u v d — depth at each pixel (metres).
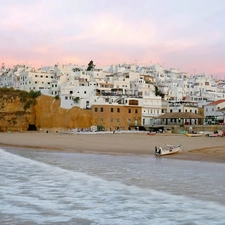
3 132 117.12
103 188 21.56
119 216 15.27
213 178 25.50
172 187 21.86
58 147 61.12
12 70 176.62
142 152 51.53
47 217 14.97
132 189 21.25
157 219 14.87
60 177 26.06
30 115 124.44
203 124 115.69
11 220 14.45
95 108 115.75
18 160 39.28
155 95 138.25
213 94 174.25
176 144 61.34
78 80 141.75
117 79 147.62
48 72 161.38
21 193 19.94
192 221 14.62
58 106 122.00
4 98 126.12
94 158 42.31
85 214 15.52
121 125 116.94
